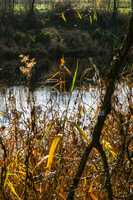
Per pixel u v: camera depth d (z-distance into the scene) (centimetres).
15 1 4347
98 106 436
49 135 405
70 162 383
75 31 3672
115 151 383
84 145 390
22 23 4131
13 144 411
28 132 399
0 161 373
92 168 377
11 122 446
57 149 382
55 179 368
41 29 3969
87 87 468
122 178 356
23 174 382
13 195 369
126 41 251
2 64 3472
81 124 446
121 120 360
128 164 361
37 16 4141
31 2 4266
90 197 364
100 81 430
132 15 247
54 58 3584
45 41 3819
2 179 358
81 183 374
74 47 3475
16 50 3700
